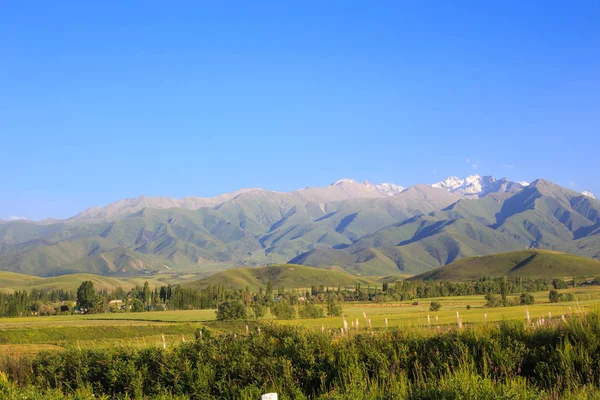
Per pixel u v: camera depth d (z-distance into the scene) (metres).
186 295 178.88
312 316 97.50
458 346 16.58
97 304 170.38
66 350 21.72
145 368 18.59
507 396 12.26
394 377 14.86
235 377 17.47
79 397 16.48
